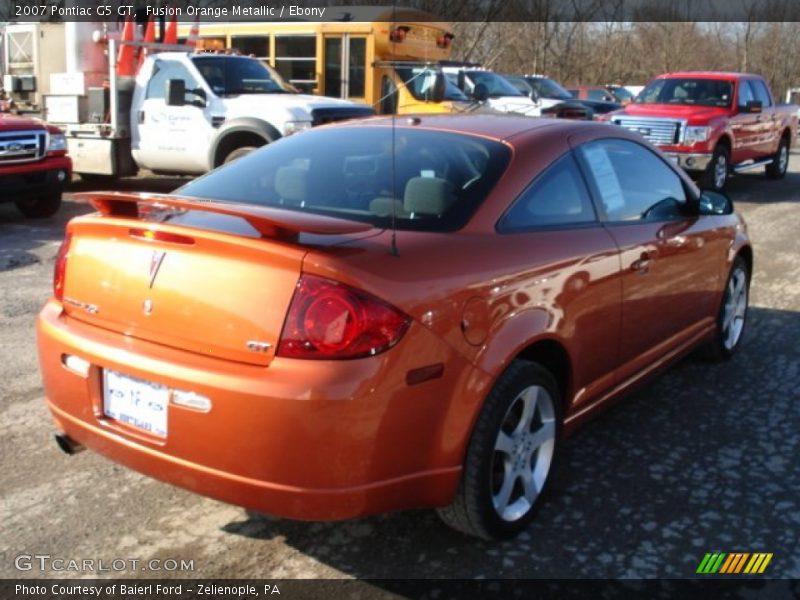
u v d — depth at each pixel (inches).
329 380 102.5
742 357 217.2
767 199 534.0
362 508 108.0
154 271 114.6
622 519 136.9
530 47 898.7
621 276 150.0
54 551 127.1
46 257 319.9
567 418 143.6
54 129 396.5
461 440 116.8
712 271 192.4
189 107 448.8
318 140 152.9
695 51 1072.2
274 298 105.7
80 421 121.7
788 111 642.2
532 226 135.0
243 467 106.0
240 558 126.0
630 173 166.9
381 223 126.1
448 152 140.1
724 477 151.5
